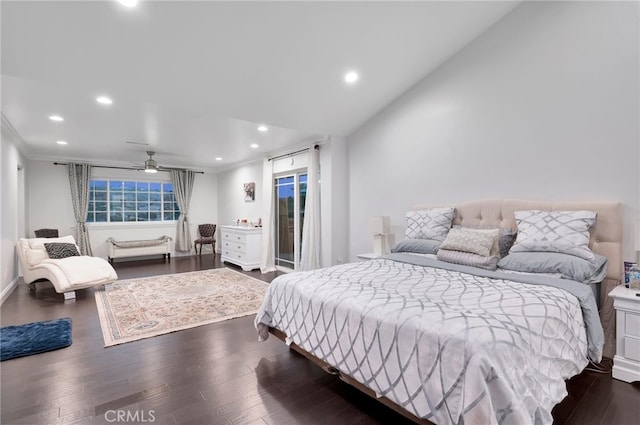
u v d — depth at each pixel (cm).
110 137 491
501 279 227
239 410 187
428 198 381
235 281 515
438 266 271
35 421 176
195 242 774
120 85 302
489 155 324
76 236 663
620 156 247
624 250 245
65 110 362
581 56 265
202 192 839
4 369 233
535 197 292
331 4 257
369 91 387
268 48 288
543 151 287
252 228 643
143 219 764
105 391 206
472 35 330
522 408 121
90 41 245
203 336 295
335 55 312
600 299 247
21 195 561
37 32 230
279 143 545
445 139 362
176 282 506
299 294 227
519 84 302
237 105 367
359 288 210
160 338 290
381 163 439
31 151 587
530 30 294
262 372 232
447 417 133
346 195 498
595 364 232
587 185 262
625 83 244
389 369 158
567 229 247
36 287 484
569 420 174
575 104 268
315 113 413
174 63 283
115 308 374
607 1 252
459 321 146
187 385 214
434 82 372
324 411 187
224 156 661
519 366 130
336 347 191
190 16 241
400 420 179
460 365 131
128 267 639
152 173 765
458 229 302
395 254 332
